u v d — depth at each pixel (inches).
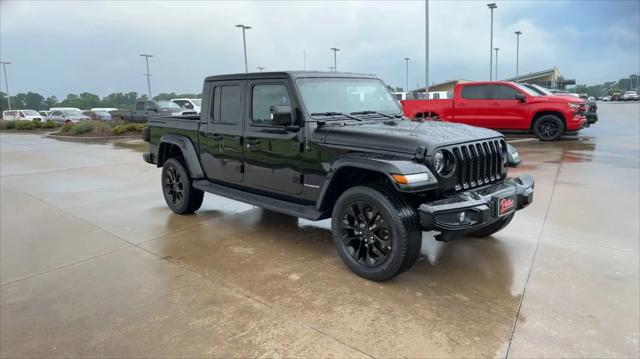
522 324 123.3
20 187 327.6
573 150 435.5
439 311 130.8
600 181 293.9
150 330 123.6
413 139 142.8
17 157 508.7
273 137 180.5
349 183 166.7
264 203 185.3
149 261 174.6
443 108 560.4
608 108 1443.2
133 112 978.7
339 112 179.8
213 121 210.7
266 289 147.2
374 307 133.6
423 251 179.2
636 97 2738.7
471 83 544.1
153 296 144.1
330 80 184.9
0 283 156.8
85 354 113.3
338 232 159.3
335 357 109.3
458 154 146.4
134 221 231.0
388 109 199.5
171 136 237.5
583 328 120.8
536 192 267.6
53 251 187.9
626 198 250.7
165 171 245.3
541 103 507.8
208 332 121.7
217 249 186.5
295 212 171.3
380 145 148.7
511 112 523.5
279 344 115.3
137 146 601.9
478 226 141.1
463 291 143.6
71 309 137.1
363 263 153.6
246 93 191.9
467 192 148.4
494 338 116.6
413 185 132.7
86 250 188.5
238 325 124.9
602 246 179.9
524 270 159.0
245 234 205.8
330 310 132.2
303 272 160.6
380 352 111.0
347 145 156.0
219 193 206.8
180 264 170.7
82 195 295.9
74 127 829.8
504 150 174.1
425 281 151.4
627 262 163.8
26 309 137.8
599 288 143.8
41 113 1637.6
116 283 154.7
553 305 133.6
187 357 110.8
